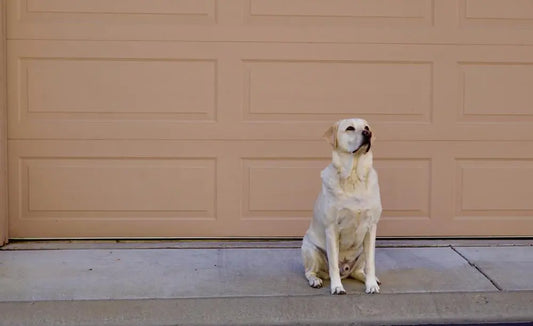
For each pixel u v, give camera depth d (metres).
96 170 4.61
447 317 3.42
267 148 4.64
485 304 3.49
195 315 3.36
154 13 4.56
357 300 3.47
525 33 4.66
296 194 4.68
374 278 3.59
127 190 4.63
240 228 4.68
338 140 3.49
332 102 4.63
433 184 4.70
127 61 4.57
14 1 4.49
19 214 4.60
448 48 4.63
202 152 4.63
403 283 3.74
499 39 4.65
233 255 4.33
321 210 3.61
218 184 4.65
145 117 4.60
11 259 4.21
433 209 4.71
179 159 4.64
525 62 4.67
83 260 4.20
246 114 4.62
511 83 4.68
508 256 4.32
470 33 4.64
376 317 3.40
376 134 4.65
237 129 4.62
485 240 4.73
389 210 4.70
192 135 4.61
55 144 4.57
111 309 3.37
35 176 4.58
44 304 3.38
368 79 4.63
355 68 4.63
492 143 4.69
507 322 3.43
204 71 4.59
